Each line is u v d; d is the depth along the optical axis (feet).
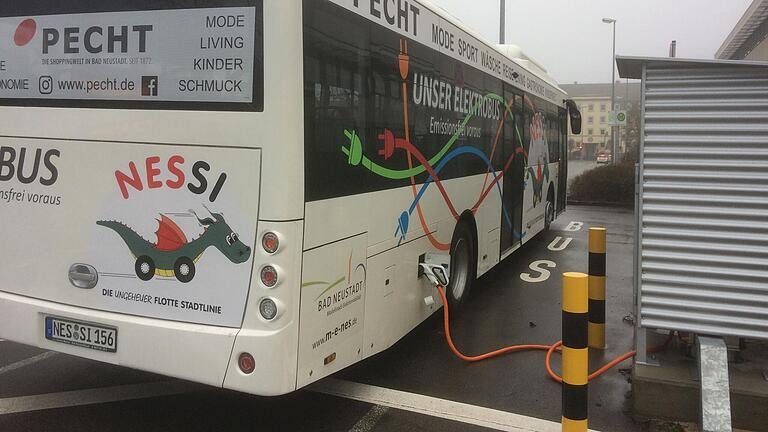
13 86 12.19
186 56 10.82
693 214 12.77
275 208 10.37
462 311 22.09
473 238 21.68
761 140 12.36
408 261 15.52
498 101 23.97
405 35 14.85
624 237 42.27
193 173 10.90
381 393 14.64
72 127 11.76
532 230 31.96
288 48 10.31
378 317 13.91
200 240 10.93
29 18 11.92
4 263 12.70
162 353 11.08
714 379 12.23
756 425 12.26
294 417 13.30
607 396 14.67
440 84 17.37
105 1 11.29
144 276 11.43
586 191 65.62
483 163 22.15
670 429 12.75
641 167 13.04
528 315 21.68
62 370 15.75
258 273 10.52
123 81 11.29
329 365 11.84
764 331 12.50
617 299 24.68
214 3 10.58
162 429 12.67
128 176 11.39
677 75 12.80
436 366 16.51
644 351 13.76
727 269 12.64
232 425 12.91
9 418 12.93
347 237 12.30
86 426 12.70
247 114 10.46
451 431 12.74
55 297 12.27
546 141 35.29
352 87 12.31
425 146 16.35
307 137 10.78
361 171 12.76
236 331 10.63
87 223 11.82
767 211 12.37
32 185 12.24
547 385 15.29
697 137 12.71
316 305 11.27
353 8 12.32
